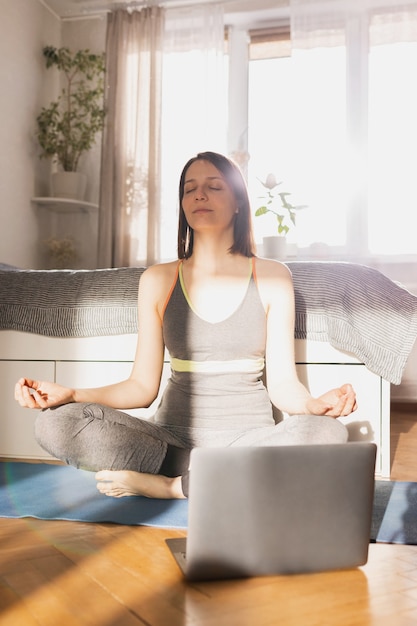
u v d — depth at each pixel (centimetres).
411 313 159
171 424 135
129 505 125
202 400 133
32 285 185
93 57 388
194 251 144
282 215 334
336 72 364
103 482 127
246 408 133
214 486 86
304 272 166
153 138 375
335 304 160
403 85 355
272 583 86
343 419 161
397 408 332
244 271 141
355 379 161
